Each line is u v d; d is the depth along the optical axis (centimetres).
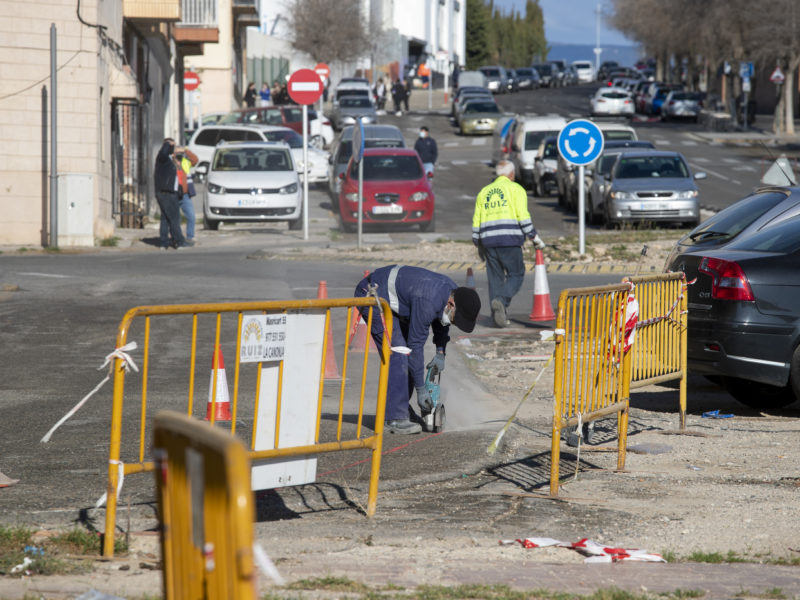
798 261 3312
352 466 2597
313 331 2047
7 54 8288
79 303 5472
